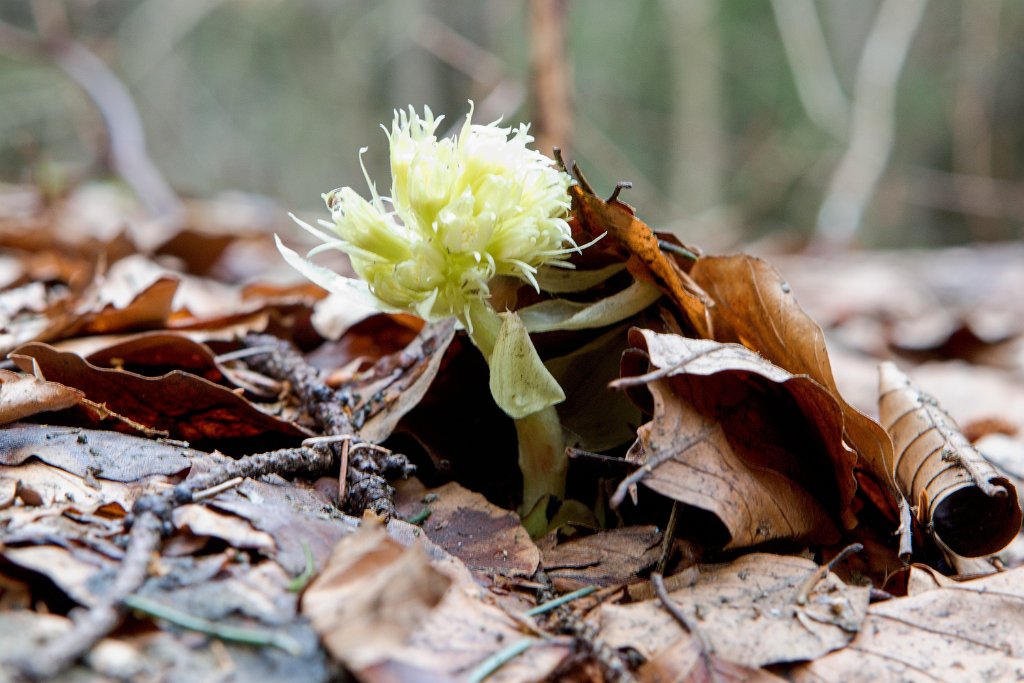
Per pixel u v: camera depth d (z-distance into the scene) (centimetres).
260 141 306
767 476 46
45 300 61
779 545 46
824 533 46
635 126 316
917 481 48
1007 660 43
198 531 43
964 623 44
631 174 255
